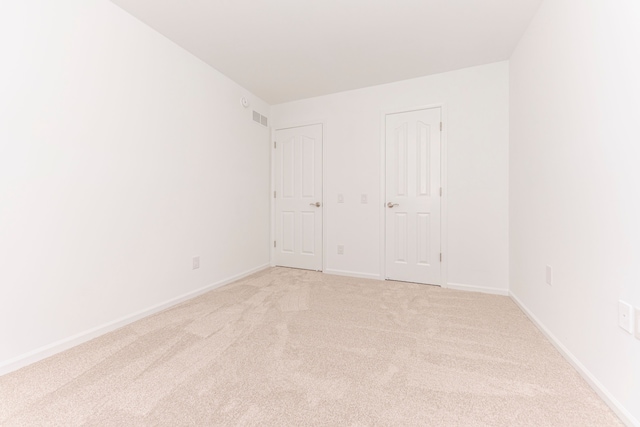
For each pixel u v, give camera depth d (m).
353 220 3.35
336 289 2.81
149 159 2.14
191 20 2.07
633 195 1.05
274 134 3.81
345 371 1.40
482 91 2.73
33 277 1.50
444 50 2.48
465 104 2.80
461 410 1.12
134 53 2.02
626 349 1.08
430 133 2.97
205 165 2.68
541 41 1.89
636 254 1.03
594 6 1.30
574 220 1.47
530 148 2.09
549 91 1.76
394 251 3.15
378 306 2.33
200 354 1.56
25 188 1.47
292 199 3.74
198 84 2.60
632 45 1.06
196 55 2.55
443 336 1.79
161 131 2.23
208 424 1.05
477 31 2.21
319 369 1.41
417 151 3.03
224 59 2.62
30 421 1.06
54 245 1.59
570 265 1.50
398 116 3.11
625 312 1.08
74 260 1.68
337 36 2.27
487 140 2.72
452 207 2.86
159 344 1.67
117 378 1.34
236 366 1.44
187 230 2.49
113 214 1.89
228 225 3.01
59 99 1.60
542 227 1.87
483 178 2.74
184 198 2.46
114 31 1.89
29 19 1.47
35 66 1.50
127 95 1.97
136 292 2.05
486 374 1.38
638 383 1.01
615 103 1.15
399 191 3.12
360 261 3.32
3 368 1.38
